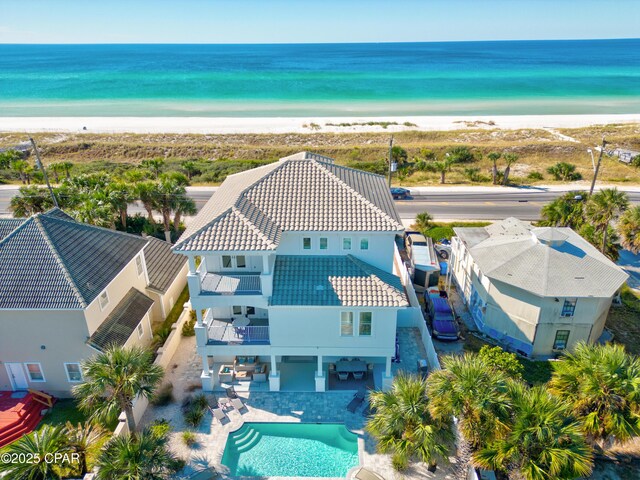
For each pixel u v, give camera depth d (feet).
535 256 91.35
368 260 82.02
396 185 201.36
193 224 78.74
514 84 539.29
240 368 82.99
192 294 73.82
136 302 89.25
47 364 76.69
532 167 236.43
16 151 229.66
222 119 362.33
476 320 99.86
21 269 74.79
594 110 394.32
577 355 62.34
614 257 116.16
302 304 73.05
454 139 295.48
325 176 87.04
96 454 60.64
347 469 65.36
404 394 59.06
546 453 49.78
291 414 74.49
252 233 71.36
